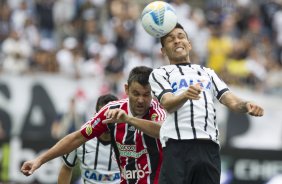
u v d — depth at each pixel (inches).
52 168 1588.3
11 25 2127.2
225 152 1670.8
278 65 2271.2
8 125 1868.8
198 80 751.1
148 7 773.3
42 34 2213.3
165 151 743.7
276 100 2017.7
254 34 2356.1
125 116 766.5
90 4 2255.2
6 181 1638.8
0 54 1987.0
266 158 1664.6
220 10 2438.5
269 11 2452.0
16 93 1879.9
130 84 805.2
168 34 766.5
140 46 2153.1
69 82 1886.1
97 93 1887.3
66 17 2261.3
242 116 1895.9
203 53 2206.0
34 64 1998.0
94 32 2186.3
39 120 1873.8
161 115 813.9
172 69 759.1
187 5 2410.2
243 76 2144.4
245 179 1663.4
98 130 815.1
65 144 804.0
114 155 883.4
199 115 736.3
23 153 1656.0
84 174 975.0
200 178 735.1
